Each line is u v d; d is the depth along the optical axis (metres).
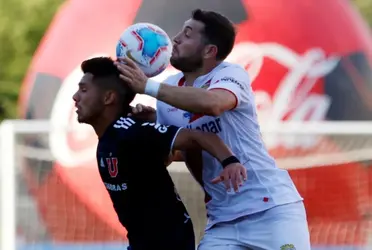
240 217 17.02
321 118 31.45
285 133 29.05
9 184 29.16
